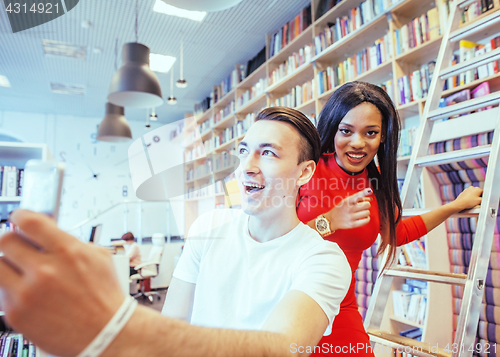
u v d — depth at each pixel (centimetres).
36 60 439
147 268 420
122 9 337
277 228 61
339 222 95
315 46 292
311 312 45
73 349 21
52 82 505
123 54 286
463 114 170
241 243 63
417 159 123
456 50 196
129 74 278
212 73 486
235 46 411
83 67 463
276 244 60
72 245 21
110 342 22
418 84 207
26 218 20
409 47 214
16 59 435
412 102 208
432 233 162
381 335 104
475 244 91
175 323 26
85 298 21
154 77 286
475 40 197
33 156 178
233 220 66
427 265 159
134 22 360
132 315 23
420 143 125
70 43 404
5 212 178
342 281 53
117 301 23
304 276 52
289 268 58
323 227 95
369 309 112
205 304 63
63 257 20
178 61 448
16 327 20
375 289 114
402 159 211
